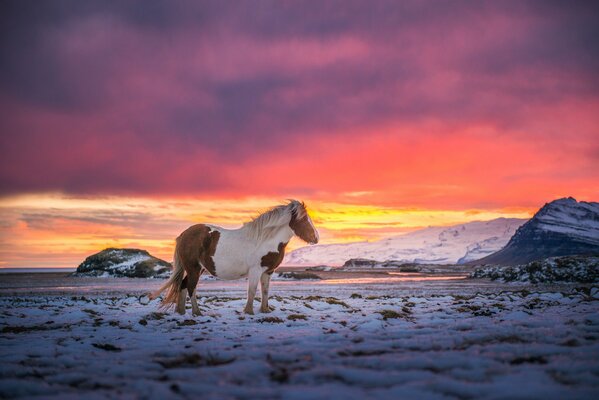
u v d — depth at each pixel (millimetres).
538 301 11766
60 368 4953
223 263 10312
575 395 3471
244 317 9531
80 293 22750
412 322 8094
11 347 6234
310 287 28656
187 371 4555
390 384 4004
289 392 3664
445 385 3764
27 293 22875
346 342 6086
